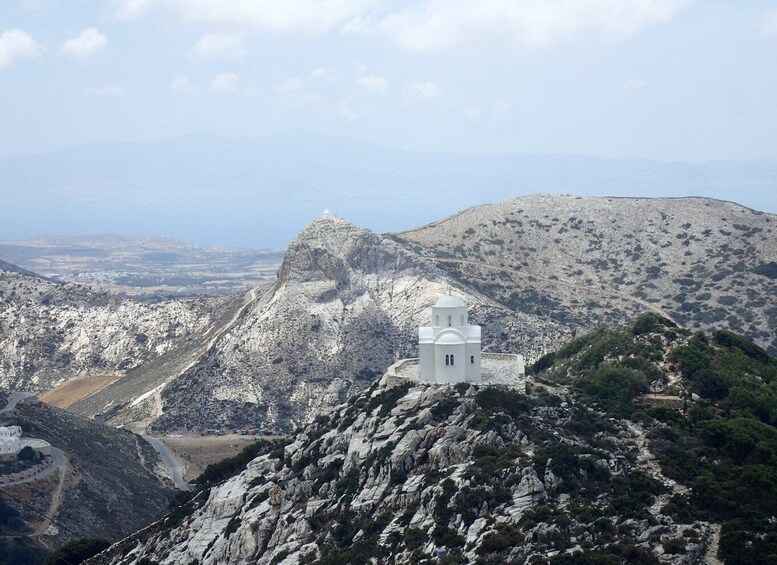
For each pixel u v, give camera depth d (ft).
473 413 543.39
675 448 510.17
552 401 556.10
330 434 608.19
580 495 465.47
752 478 476.54
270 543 550.77
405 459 532.32
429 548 459.32
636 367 654.53
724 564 415.23
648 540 427.74
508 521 453.17
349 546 500.33
